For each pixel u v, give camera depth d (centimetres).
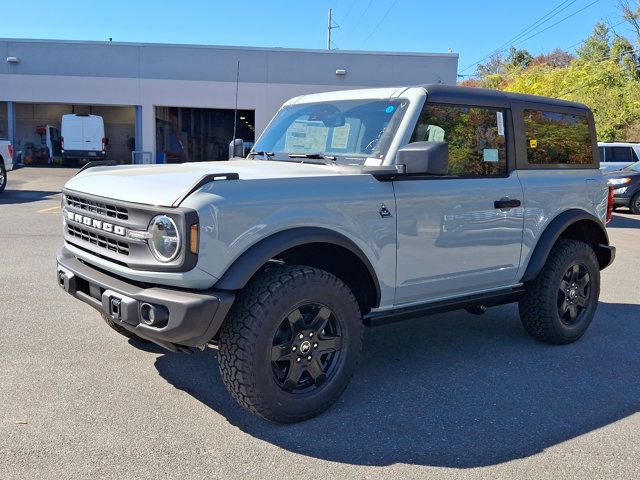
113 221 358
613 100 3206
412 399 414
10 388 405
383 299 409
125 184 369
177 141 3048
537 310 516
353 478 312
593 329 593
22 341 496
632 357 512
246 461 326
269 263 370
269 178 356
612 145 2002
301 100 523
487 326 595
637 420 390
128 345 493
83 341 500
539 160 507
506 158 481
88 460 319
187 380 430
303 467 321
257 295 345
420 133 423
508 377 460
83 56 2902
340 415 385
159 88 2927
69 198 426
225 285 330
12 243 927
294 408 363
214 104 2939
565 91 3538
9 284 675
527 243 489
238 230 335
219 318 330
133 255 347
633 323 616
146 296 331
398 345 531
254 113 2964
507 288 492
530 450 347
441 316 628
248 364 342
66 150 2981
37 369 439
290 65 2897
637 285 798
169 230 325
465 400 414
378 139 423
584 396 427
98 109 3359
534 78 3947
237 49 2894
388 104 438
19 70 2903
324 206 366
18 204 1466
